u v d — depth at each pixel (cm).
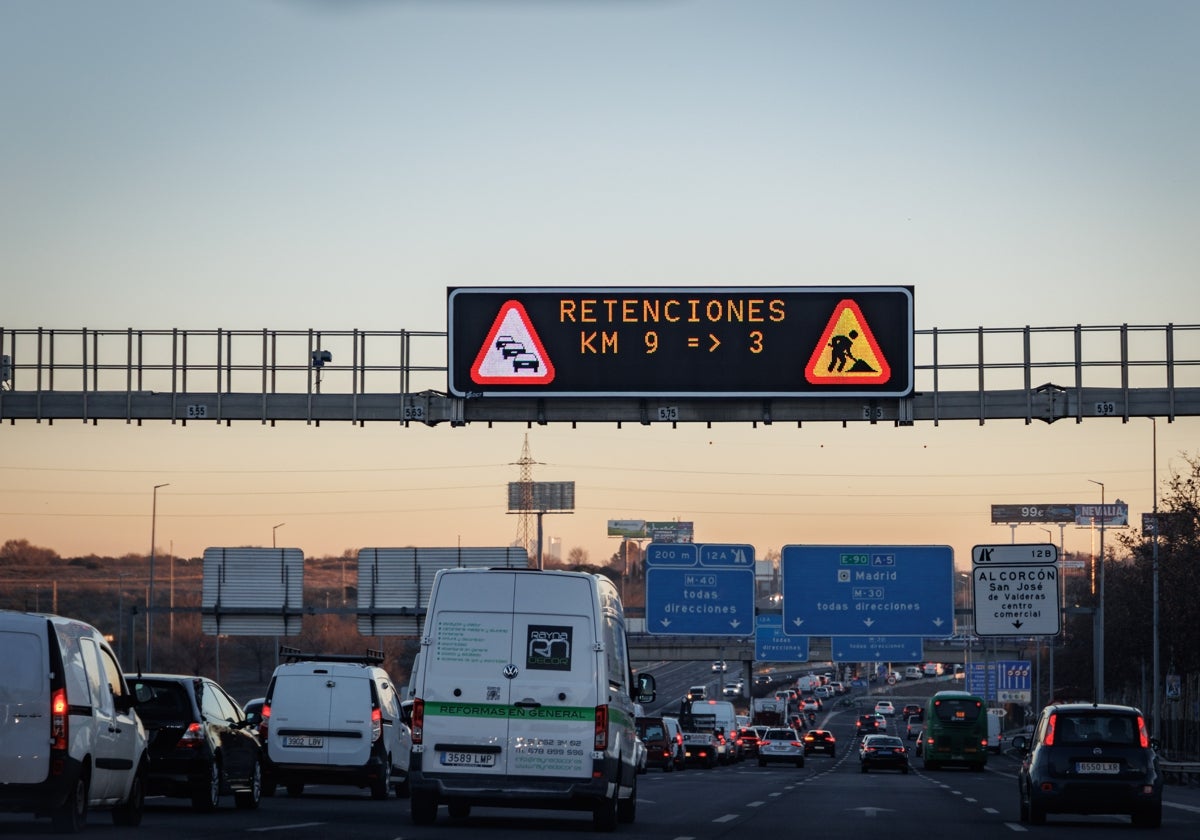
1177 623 7131
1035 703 15612
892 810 3231
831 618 6119
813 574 6147
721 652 9769
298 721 3123
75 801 1912
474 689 2281
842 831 2478
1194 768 5612
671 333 3528
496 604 2300
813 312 3519
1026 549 5209
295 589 6109
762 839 2245
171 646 13938
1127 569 9056
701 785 4603
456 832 2167
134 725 2152
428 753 2275
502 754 2267
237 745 2748
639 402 3569
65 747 1877
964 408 3562
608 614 2392
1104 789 2728
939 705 7962
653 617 6309
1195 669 7506
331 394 3694
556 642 2288
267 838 1925
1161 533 7356
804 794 4000
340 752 3112
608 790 2291
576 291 3544
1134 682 9694
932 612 6081
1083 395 3559
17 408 3762
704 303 3525
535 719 2269
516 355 3550
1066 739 2770
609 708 2297
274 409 3716
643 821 2658
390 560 6153
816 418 3553
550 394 3550
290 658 3288
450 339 3566
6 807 1866
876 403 3553
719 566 6319
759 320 3519
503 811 2844
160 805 2802
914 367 3506
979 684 12412
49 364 3766
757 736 10550
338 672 3144
